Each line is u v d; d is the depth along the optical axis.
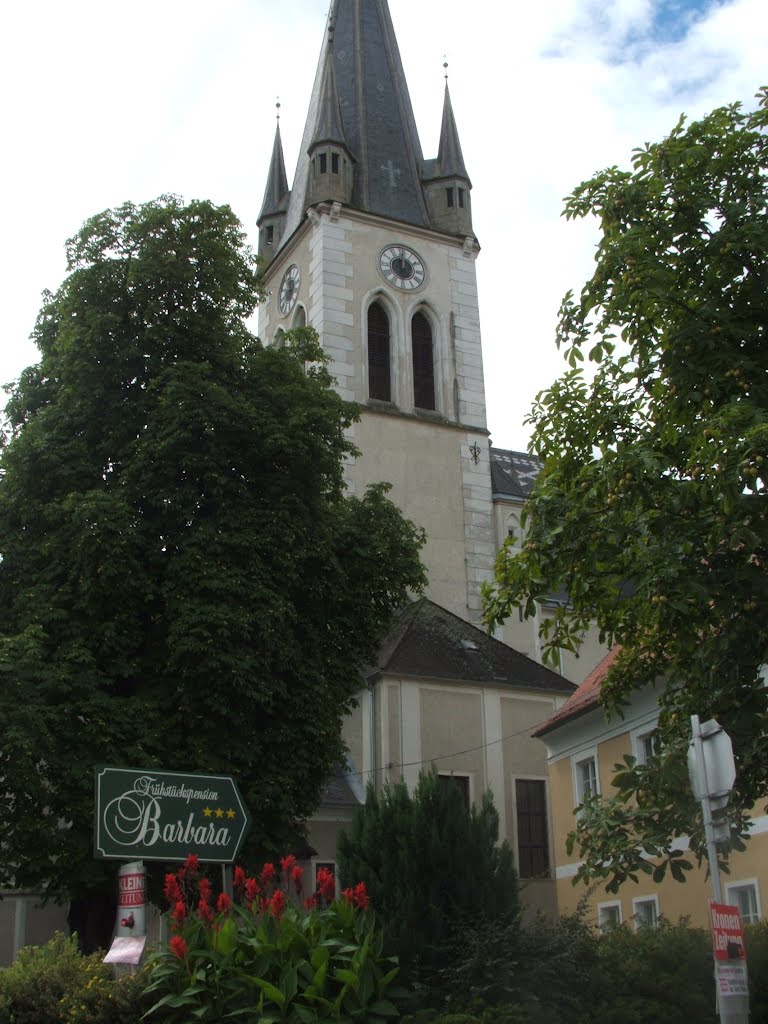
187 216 23.67
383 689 33.94
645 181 13.82
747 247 12.88
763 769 12.54
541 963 12.62
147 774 12.08
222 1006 10.21
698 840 12.93
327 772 20.94
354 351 49.09
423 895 13.14
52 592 19.97
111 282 22.92
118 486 21.17
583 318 14.27
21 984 11.64
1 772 17.81
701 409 12.79
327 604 22.27
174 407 21.30
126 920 11.68
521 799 34.59
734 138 13.56
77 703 18.52
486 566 47.38
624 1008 12.51
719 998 9.51
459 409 49.97
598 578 13.10
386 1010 10.38
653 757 13.16
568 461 14.08
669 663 14.50
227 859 12.27
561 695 36.31
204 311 23.56
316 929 10.87
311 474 22.36
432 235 52.97
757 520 11.40
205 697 19.48
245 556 20.70
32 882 18.44
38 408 23.58
